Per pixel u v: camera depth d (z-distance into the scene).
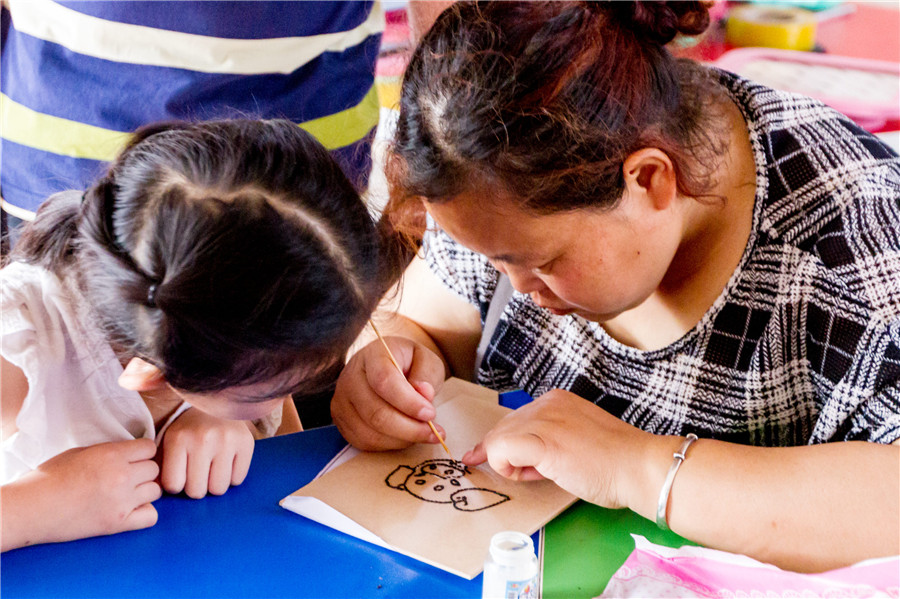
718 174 0.97
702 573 0.81
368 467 1.02
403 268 1.12
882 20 2.40
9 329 0.92
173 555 0.86
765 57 2.46
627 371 1.14
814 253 0.99
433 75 0.83
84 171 1.36
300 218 0.81
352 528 0.89
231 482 0.99
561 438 0.96
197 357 0.79
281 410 1.33
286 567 0.84
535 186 0.80
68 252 0.94
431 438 1.06
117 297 0.83
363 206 0.90
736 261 1.03
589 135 0.80
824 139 1.01
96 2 1.28
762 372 1.05
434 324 1.36
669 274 1.06
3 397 0.98
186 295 0.77
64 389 0.98
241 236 0.77
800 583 0.78
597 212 0.83
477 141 0.79
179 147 0.85
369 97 1.61
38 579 0.81
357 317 0.86
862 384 0.94
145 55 1.32
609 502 0.93
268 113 1.42
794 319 1.02
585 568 0.85
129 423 1.02
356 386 1.09
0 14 1.37
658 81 0.87
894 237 0.94
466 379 1.40
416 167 0.84
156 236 0.80
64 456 0.91
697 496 0.87
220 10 1.31
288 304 0.78
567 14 0.82
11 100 1.39
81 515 0.87
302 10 1.39
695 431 1.11
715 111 0.99
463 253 1.26
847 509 0.83
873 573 0.78
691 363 1.09
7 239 1.22
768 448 0.91
